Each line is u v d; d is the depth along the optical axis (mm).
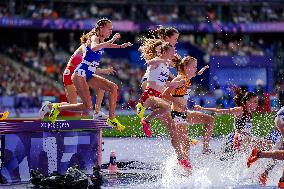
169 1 66562
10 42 65688
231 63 56406
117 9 65875
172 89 13227
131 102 55438
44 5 63656
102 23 12875
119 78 59000
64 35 67125
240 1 66562
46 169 12711
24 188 11281
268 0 66938
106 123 13914
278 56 62438
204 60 60469
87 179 11320
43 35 66750
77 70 12891
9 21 60781
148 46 13695
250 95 14188
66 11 64188
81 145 13523
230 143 14438
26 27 61625
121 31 64125
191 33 67812
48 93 52750
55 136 12945
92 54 12875
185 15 66312
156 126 28922
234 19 66438
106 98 46250
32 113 49406
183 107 13695
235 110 14297
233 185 11922
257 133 22219
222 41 65750
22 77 57062
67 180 11203
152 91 13273
